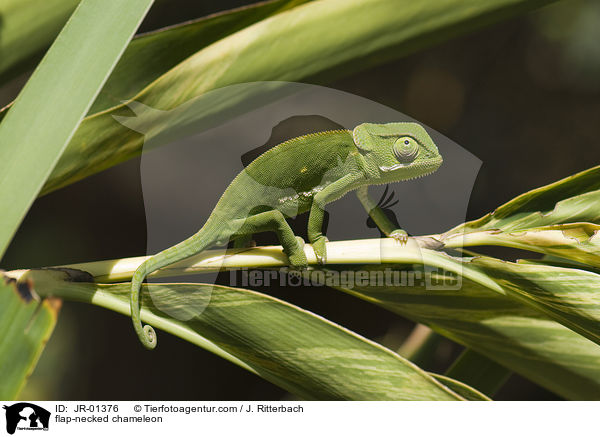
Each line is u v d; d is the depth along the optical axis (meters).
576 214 0.88
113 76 0.90
